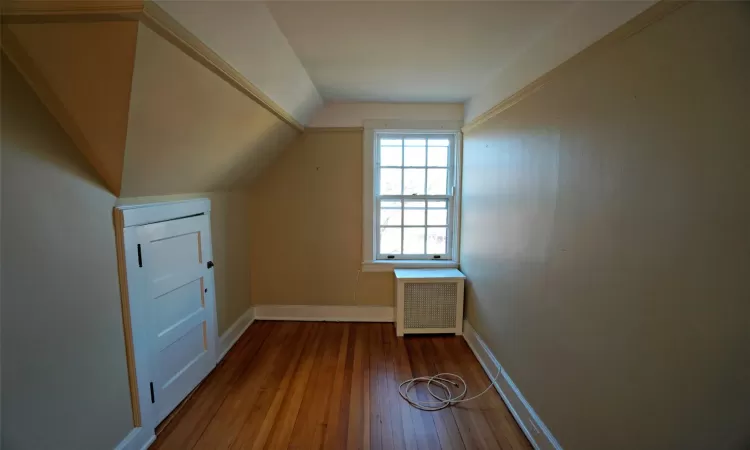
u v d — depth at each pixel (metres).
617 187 1.18
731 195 0.81
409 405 2.12
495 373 2.32
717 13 0.83
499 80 2.28
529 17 1.52
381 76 2.39
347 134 3.25
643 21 1.06
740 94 0.78
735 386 0.81
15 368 1.14
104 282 1.53
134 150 1.43
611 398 1.23
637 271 1.10
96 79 1.15
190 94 1.45
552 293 1.62
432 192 3.38
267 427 1.92
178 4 1.04
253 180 3.19
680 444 0.96
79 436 1.40
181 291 2.14
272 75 1.93
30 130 1.18
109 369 1.56
